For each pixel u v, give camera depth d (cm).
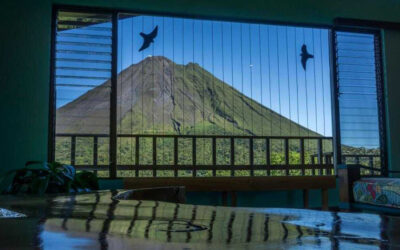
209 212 92
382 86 486
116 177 408
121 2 421
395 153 478
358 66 482
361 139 474
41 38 402
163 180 398
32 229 63
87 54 416
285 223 74
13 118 386
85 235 58
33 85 396
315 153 573
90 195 134
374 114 483
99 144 413
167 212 90
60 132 407
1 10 389
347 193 419
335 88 469
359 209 403
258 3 458
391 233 63
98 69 418
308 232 63
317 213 91
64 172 329
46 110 400
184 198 176
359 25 472
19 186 313
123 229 64
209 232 62
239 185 413
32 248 48
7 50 389
